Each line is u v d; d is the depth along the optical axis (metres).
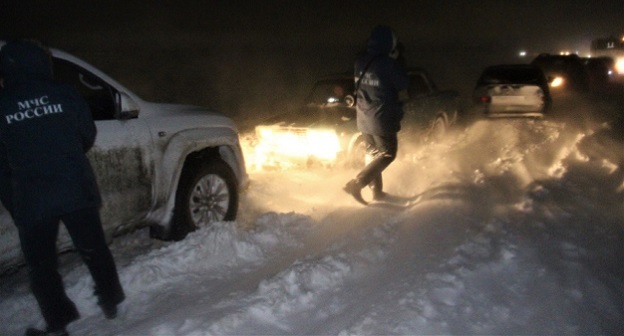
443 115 9.53
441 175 6.81
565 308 3.51
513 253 4.21
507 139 9.25
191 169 5.02
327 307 3.64
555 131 9.73
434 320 3.34
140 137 4.47
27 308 3.80
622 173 6.20
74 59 4.23
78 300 3.84
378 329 3.24
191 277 4.25
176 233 4.95
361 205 5.92
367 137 6.05
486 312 3.45
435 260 4.19
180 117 4.97
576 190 5.77
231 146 5.60
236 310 3.56
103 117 4.43
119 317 3.69
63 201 3.25
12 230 3.66
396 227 5.05
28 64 3.28
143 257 4.39
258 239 4.86
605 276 3.94
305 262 4.15
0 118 3.17
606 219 4.99
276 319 3.52
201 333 3.29
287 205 6.16
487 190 6.03
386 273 4.10
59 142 3.27
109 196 4.25
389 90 5.68
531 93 11.24
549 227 4.76
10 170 3.26
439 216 5.23
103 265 3.54
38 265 3.32
